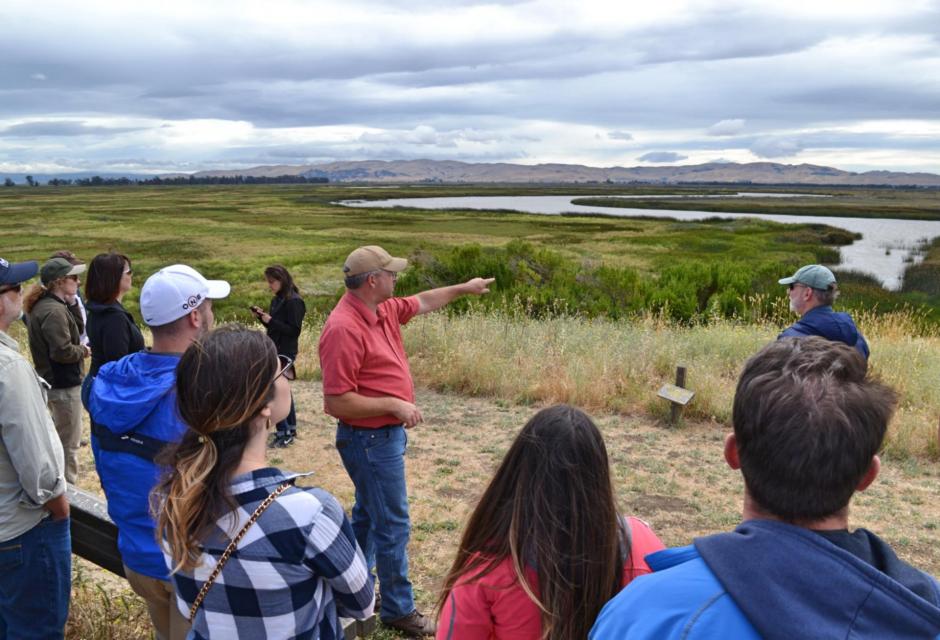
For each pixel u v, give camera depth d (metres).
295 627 1.75
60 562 2.85
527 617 1.78
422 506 5.33
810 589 1.06
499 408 7.99
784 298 14.79
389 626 3.64
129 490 2.29
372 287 3.47
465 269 15.93
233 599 1.71
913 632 1.04
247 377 1.73
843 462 1.14
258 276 31.38
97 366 4.30
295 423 6.97
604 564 1.75
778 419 1.17
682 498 5.52
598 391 8.06
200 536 1.70
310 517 1.75
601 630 1.26
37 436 2.58
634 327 12.03
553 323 11.99
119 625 3.47
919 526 5.06
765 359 1.31
